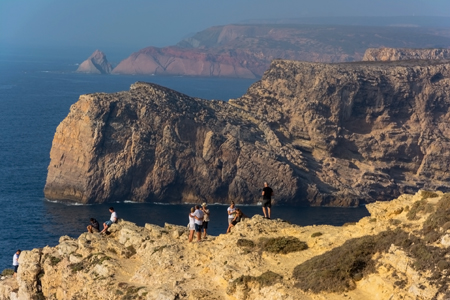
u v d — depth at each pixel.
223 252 47.66
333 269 38.75
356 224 46.34
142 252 53.84
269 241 46.56
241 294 41.25
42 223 144.50
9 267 108.81
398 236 38.28
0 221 143.50
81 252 56.66
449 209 37.88
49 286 57.34
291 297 38.03
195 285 44.97
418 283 33.88
